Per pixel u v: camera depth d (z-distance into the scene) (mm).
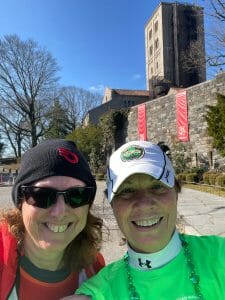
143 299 433
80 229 477
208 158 5793
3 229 476
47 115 11359
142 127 7734
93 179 488
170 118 6906
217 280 434
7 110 10922
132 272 452
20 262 464
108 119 8625
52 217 452
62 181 454
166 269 440
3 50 10562
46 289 465
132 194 467
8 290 444
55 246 455
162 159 471
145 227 455
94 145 8625
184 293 427
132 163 460
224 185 3973
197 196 3248
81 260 497
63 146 471
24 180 457
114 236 1443
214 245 468
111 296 436
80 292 442
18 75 10797
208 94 5891
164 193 466
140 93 13914
